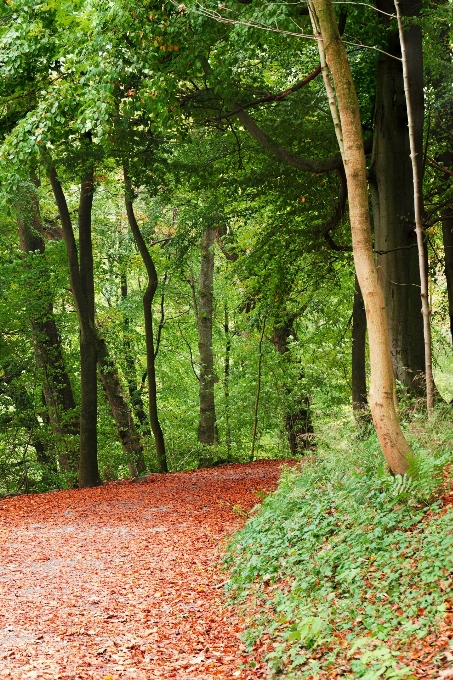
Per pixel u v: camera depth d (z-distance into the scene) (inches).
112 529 563.8
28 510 692.7
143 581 395.2
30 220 995.9
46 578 413.1
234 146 792.3
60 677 245.4
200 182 804.6
